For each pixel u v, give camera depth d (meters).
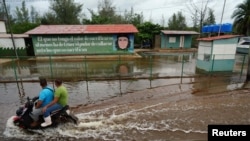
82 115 5.66
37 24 31.38
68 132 4.65
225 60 10.97
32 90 8.41
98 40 19.89
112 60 17.78
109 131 4.71
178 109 6.12
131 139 4.34
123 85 9.12
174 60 18.20
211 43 10.73
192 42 30.88
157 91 8.16
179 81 9.77
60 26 21.53
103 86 8.97
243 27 31.11
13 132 4.65
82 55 20.06
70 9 38.75
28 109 4.67
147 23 28.89
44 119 4.62
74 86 8.98
